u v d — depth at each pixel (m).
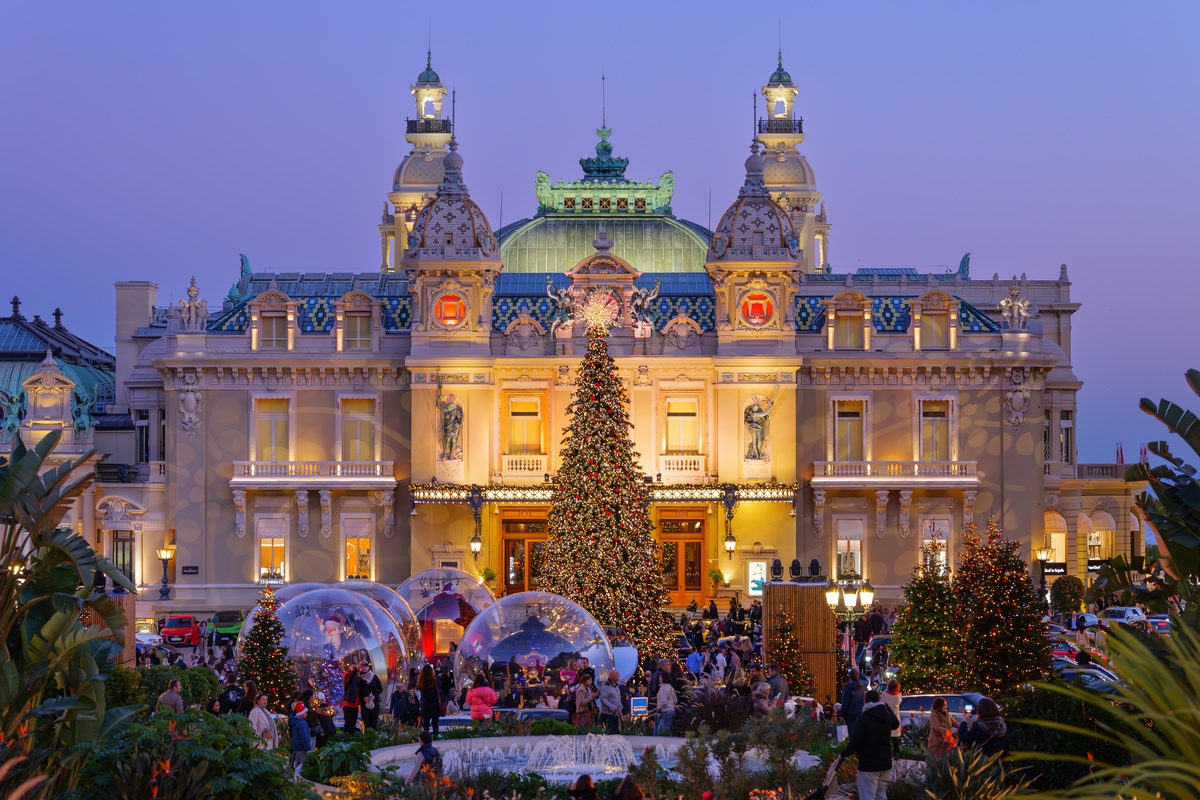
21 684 26.30
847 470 90.75
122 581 29.72
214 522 90.38
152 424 95.25
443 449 89.12
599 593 68.44
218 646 80.50
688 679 53.66
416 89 117.81
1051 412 100.94
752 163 91.00
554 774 38.06
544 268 104.31
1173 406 28.31
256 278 104.94
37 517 28.31
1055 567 85.81
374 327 91.00
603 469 69.81
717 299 90.62
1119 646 13.16
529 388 90.69
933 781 27.59
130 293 106.44
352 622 49.34
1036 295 107.00
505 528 90.25
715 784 33.16
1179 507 27.84
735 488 87.94
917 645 50.38
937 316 92.12
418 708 47.22
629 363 90.31
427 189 114.69
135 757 26.09
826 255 124.25
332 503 90.50
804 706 43.31
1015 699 32.69
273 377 90.69
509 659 49.50
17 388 104.25
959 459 91.69
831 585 53.22
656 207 107.19
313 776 35.59
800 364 89.62
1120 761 30.16
